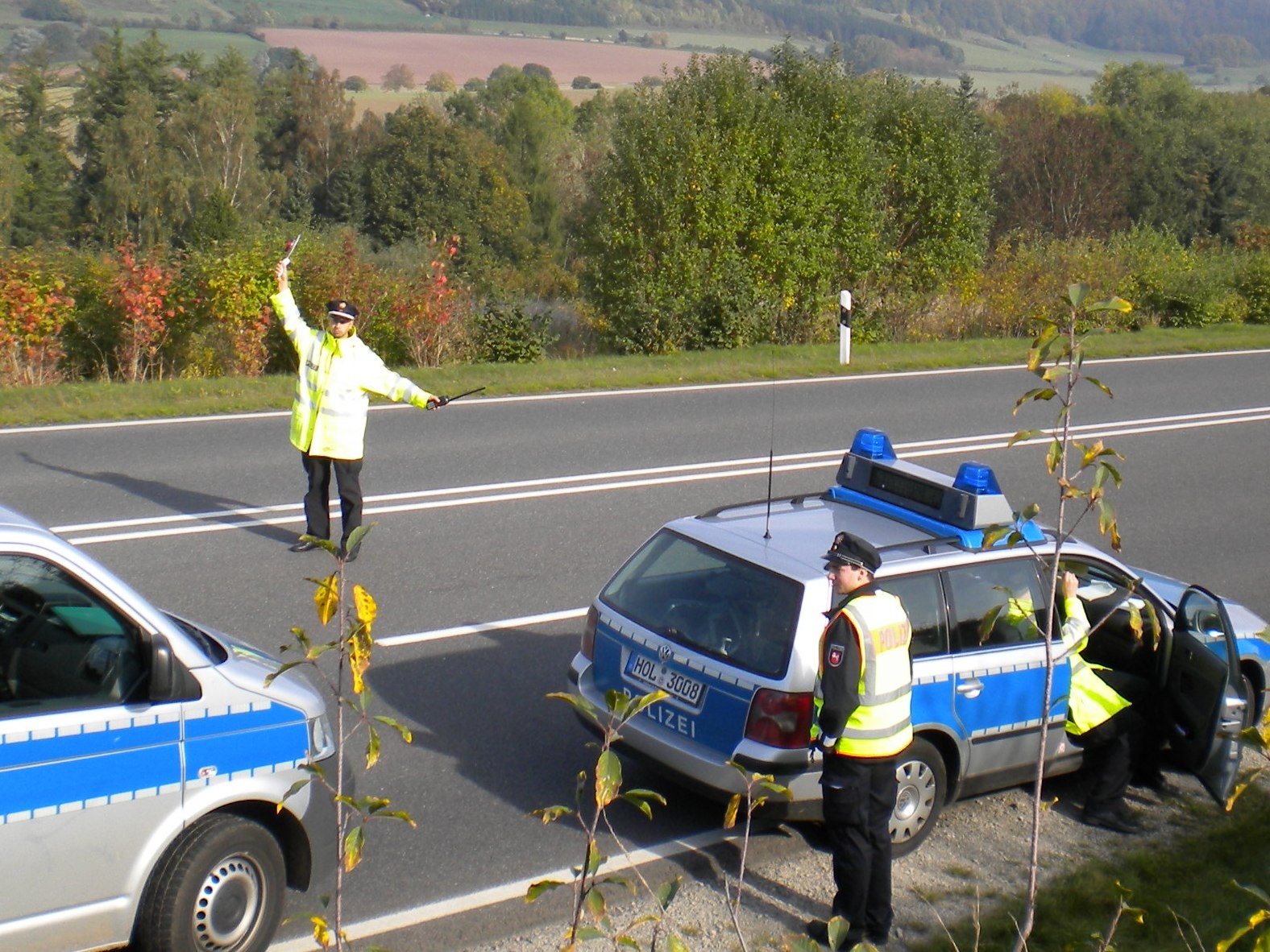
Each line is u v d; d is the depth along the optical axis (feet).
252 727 16.42
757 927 19.08
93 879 15.21
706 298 73.77
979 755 22.17
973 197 90.07
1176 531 41.91
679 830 22.09
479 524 37.83
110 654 15.39
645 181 74.64
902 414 56.13
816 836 22.15
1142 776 25.07
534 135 284.41
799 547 22.11
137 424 46.75
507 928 18.66
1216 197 209.26
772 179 76.89
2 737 14.43
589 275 77.61
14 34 555.69
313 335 34.45
